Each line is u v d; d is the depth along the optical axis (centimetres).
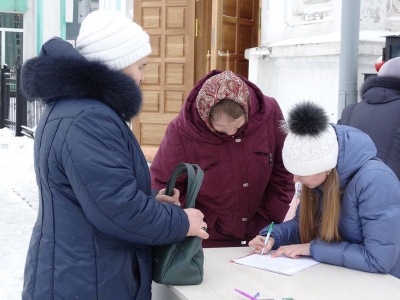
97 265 199
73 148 194
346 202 236
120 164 196
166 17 859
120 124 203
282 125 269
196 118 279
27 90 205
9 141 1220
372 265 229
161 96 867
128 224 195
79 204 200
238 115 253
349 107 354
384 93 331
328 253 239
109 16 219
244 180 286
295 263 243
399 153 324
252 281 226
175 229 207
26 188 759
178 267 217
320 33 633
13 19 2027
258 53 709
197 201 298
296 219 271
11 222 586
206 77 279
